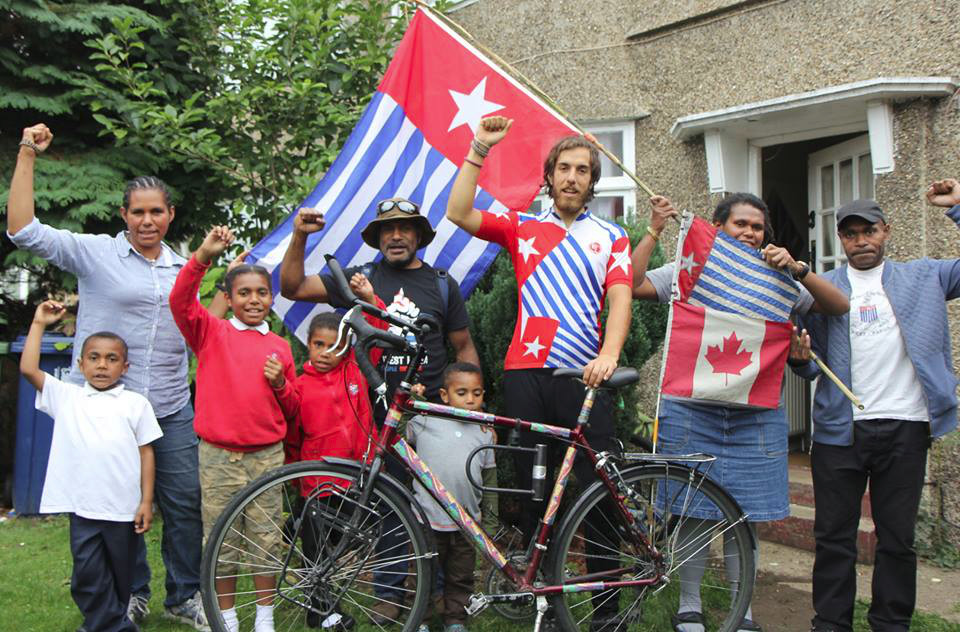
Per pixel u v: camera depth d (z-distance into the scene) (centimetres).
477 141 318
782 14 527
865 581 416
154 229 339
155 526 492
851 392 323
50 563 433
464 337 370
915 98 468
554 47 641
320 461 295
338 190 415
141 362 336
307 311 411
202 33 619
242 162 596
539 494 300
